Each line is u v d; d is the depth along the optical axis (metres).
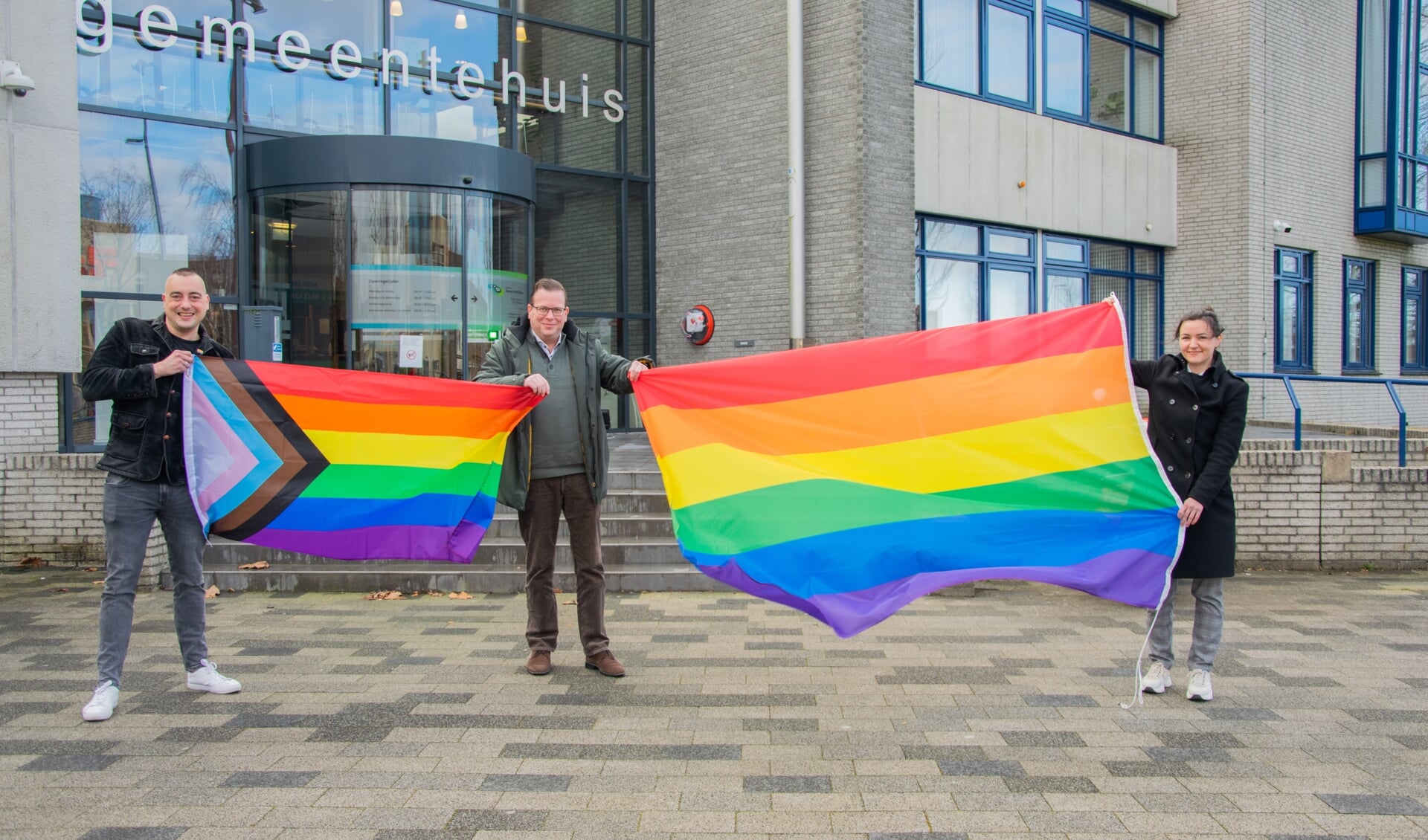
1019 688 5.20
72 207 8.34
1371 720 4.71
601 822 3.66
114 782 4.00
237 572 7.58
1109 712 4.83
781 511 5.08
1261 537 8.59
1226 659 5.75
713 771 4.12
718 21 13.01
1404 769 4.13
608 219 13.52
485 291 11.42
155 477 4.84
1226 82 15.95
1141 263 16.36
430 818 3.69
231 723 4.67
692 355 13.37
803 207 12.09
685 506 5.20
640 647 6.02
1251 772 4.09
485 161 11.34
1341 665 5.63
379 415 5.41
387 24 11.86
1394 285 19.23
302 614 6.85
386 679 5.36
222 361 5.22
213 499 5.15
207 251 10.73
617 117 13.58
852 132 11.68
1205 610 5.00
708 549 5.07
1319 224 17.31
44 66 8.20
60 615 6.74
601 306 13.43
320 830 3.59
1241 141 15.79
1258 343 15.95
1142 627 6.48
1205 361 4.97
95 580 7.82
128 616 4.86
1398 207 17.86
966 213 13.34
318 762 4.21
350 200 10.81
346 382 5.38
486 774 4.09
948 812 3.73
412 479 5.48
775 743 4.43
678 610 6.98
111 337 4.85
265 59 11.09
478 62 12.52
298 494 5.36
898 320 12.05
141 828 3.60
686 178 13.43
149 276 10.38
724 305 12.98
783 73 12.27
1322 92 17.23
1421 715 4.78
